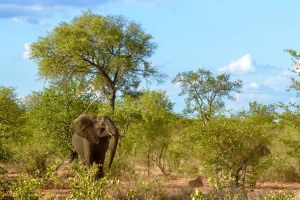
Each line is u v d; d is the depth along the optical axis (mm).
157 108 34156
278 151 22656
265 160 18672
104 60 49312
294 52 16812
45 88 23484
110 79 49094
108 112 25031
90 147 17938
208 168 17031
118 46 49562
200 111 21391
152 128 24938
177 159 21203
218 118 17641
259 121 17375
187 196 15016
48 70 49188
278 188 19891
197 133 17266
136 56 50656
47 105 22953
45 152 20641
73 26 50719
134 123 25531
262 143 17281
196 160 19219
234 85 50781
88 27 50156
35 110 23203
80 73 49938
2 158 18156
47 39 49594
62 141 22406
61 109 23047
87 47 47688
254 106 18234
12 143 22438
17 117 28562
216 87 50344
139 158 25656
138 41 50906
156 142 24781
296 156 18562
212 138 16969
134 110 25578
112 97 48531
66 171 19359
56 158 22188
